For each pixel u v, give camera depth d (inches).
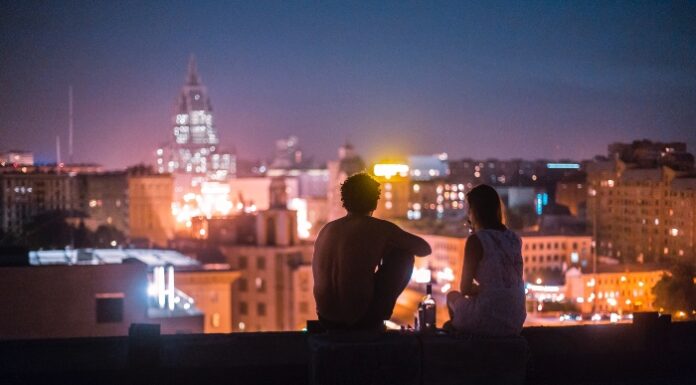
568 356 304.3
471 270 244.5
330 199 2760.8
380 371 228.2
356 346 226.7
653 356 311.9
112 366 267.0
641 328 313.9
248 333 291.1
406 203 2038.6
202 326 814.5
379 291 231.9
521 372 240.5
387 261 233.0
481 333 241.9
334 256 230.4
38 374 262.1
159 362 262.2
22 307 682.8
